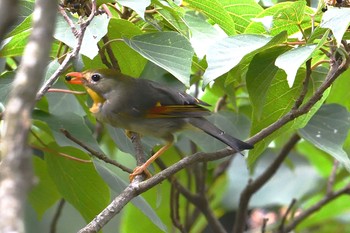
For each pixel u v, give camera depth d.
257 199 14.40
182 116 8.25
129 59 8.66
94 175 9.54
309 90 8.45
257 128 8.49
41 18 3.31
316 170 14.74
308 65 7.35
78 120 9.23
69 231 14.49
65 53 8.53
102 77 8.45
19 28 7.34
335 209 14.58
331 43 7.46
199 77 9.93
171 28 8.82
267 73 7.85
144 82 8.55
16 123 3.25
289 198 14.41
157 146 10.04
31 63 3.29
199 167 11.48
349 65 7.53
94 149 9.09
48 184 11.14
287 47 7.80
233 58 7.23
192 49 7.67
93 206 9.70
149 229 13.05
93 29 7.15
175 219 10.86
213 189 14.31
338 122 9.45
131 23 7.95
